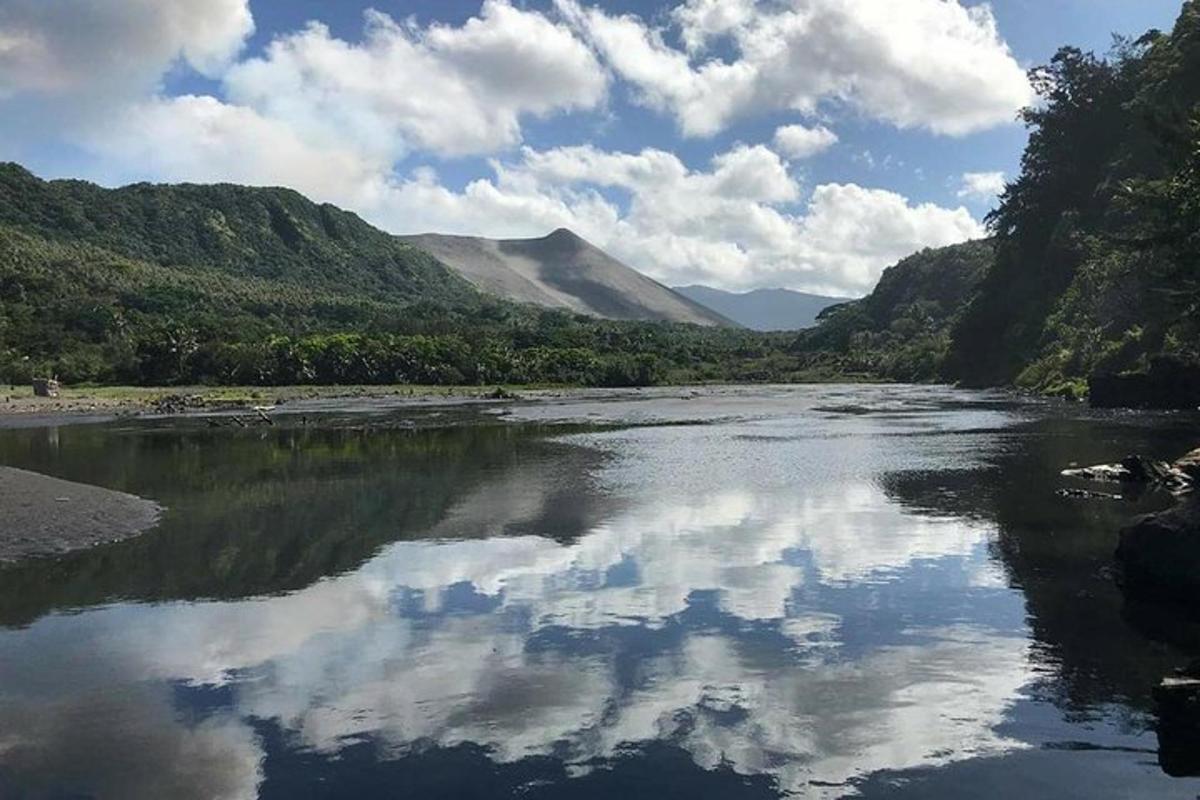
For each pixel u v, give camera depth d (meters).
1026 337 124.62
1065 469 36.25
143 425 79.31
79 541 24.44
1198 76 95.69
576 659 14.59
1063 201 133.25
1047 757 10.80
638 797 9.99
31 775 10.73
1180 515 18.31
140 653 15.15
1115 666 13.88
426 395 138.00
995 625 16.08
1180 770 10.42
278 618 17.12
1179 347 76.25
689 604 17.77
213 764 10.96
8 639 15.98
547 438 59.31
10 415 95.12
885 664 14.13
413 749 11.32
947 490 31.69
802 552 22.28
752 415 82.50
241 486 35.84
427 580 19.95
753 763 10.79
